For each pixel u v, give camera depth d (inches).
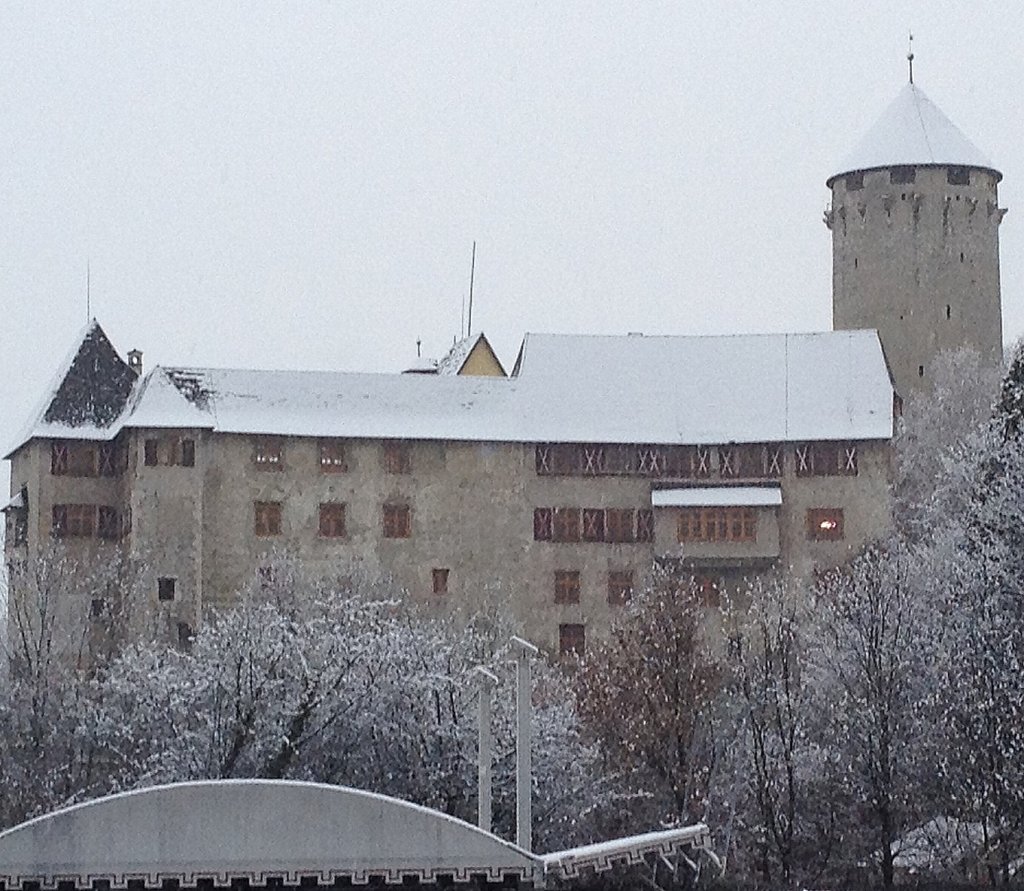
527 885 1931.6
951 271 5782.5
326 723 2920.8
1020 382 3703.3
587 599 4948.3
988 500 3383.4
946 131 5851.4
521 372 5123.0
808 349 5206.7
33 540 4891.7
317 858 1857.8
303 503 4884.4
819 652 3356.3
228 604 4813.0
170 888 1940.2
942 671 3110.2
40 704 3309.5
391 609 4475.9
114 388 5036.9
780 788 3085.6
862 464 4965.6
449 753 2915.8
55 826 1845.5
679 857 2642.7
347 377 5036.9
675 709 3134.8
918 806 3070.9
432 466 4948.3
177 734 2957.7
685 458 5022.1
